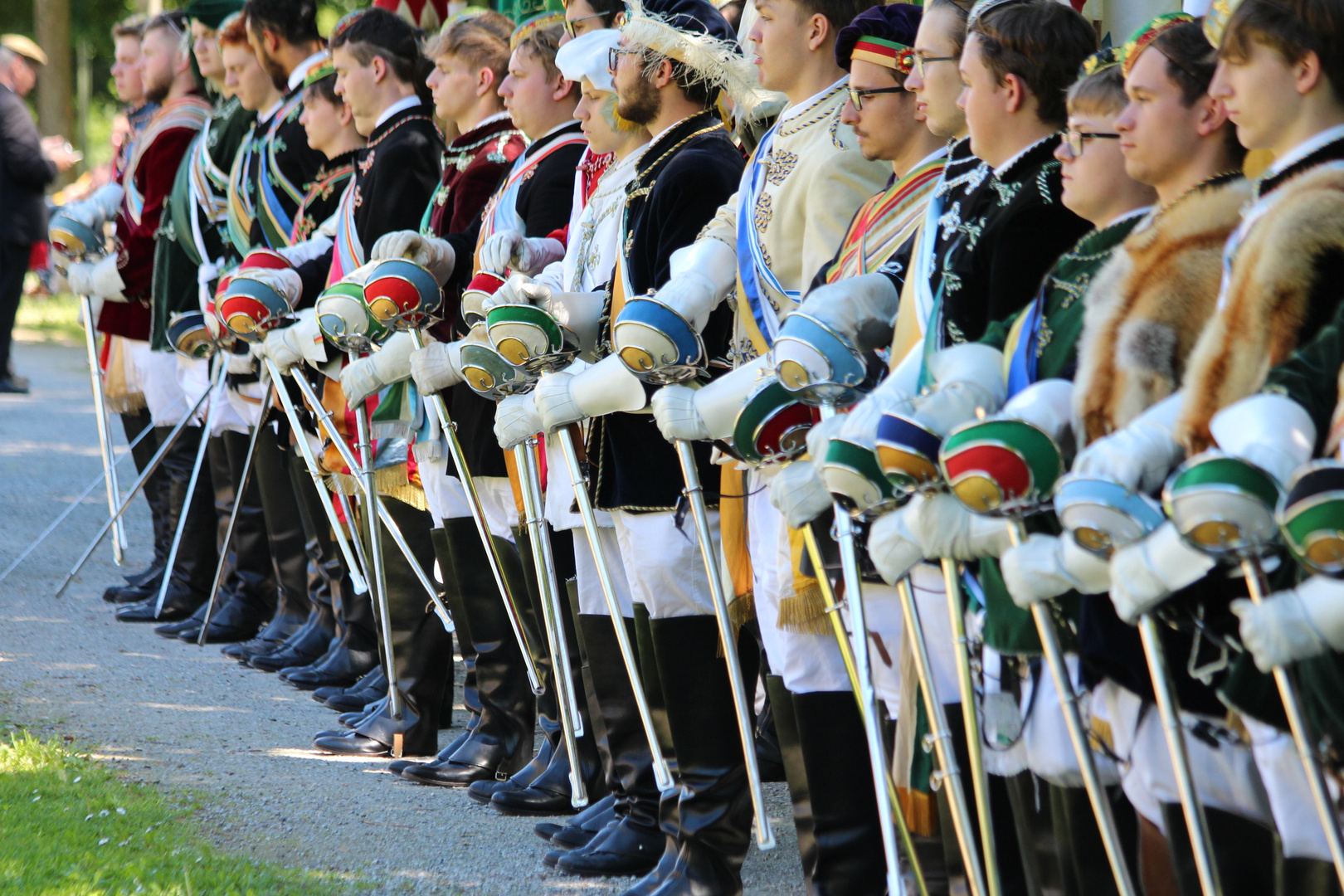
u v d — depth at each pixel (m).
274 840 15.57
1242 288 8.48
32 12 96.44
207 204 24.81
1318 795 7.96
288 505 24.06
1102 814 9.17
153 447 27.89
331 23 79.62
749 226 13.12
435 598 18.45
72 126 83.44
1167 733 8.70
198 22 24.84
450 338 18.27
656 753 14.00
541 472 16.52
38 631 24.81
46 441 41.50
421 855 15.41
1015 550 9.25
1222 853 9.24
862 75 11.90
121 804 15.92
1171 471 8.71
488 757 18.08
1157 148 9.41
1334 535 7.38
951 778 10.11
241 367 23.44
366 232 19.66
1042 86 10.48
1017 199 10.44
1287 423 8.00
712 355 14.16
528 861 15.39
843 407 11.30
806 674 12.52
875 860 12.61
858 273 11.90
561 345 14.57
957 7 11.23
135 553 30.80
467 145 18.98
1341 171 8.34
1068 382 9.49
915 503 9.97
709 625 14.05
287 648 23.36
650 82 14.55
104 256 26.70
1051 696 10.06
